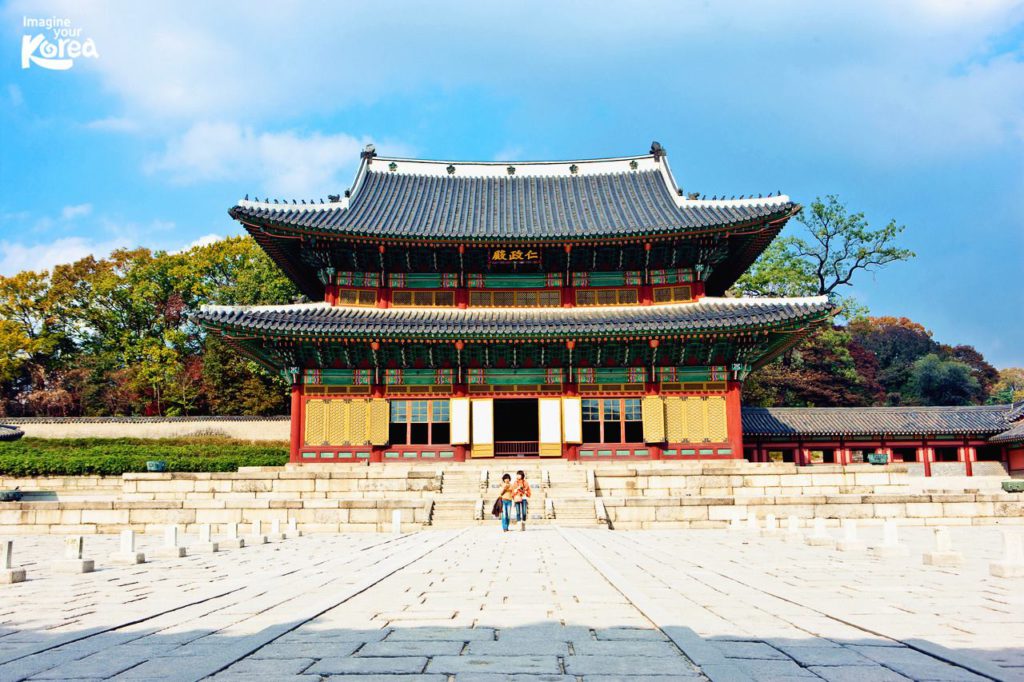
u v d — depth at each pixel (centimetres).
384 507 3378
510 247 4684
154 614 1232
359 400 4516
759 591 1451
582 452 4481
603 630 1061
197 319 4209
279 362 4672
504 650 941
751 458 5712
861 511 3391
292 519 3173
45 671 869
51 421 6575
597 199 5394
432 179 5750
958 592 1443
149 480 3791
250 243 9056
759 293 7838
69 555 1900
